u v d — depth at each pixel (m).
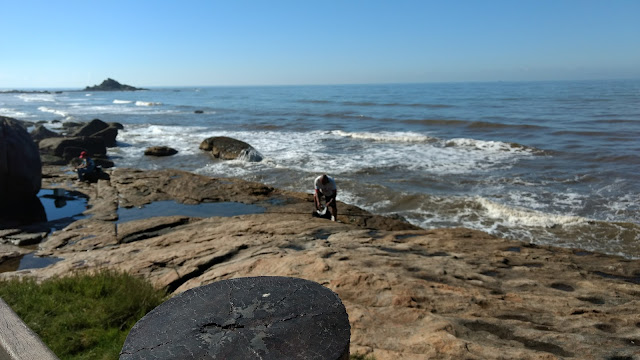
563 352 3.70
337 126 35.00
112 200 12.55
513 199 13.34
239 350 1.79
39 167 12.10
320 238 7.96
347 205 11.92
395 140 26.56
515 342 3.86
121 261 7.16
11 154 11.02
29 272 6.82
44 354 2.04
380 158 20.45
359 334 3.99
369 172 17.45
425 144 24.77
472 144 24.00
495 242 7.65
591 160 18.62
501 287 5.34
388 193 13.96
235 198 12.81
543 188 14.49
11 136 11.19
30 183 11.61
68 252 8.47
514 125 31.52
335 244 7.27
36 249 8.77
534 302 4.79
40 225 10.41
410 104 61.22
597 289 5.32
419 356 3.57
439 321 4.17
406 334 3.97
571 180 15.37
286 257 6.21
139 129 34.53
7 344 2.12
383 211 12.55
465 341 3.75
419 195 13.46
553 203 12.84
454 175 16.66
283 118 42.62
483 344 3.79
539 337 3.93
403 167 18.27
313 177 16.62
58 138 23.02
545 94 82.75
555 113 41.28
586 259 6.79
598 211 11.99
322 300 2.21
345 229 8.65
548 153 20.61
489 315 4.48
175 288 5.88
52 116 48.66
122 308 4.68
